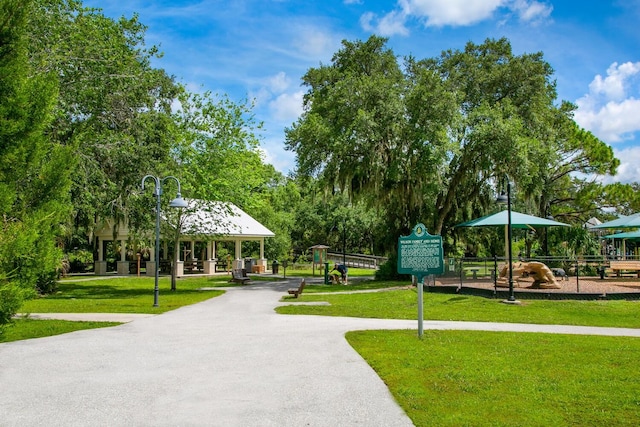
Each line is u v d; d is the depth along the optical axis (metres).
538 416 5.58
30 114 10.62
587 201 34.97
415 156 26.03
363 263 49.22
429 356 8.59
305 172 27.42
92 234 35.88
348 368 7.87
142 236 25.59
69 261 37.75
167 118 25.11
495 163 25.55
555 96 32.38
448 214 30.14
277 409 5.91
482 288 19.39
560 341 10.10
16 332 11.57
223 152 25.38
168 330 11.85
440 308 16.34
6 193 9.96
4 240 9.87
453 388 6.69
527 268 19.67
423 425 5.34
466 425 5.32
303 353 9.02
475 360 8.27
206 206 25.98
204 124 25.38
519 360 8.29
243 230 39.41
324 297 20.58
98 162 22.22
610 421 5.43
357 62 31.00
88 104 20.41
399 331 11.39
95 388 6.83
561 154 34.50
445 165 25.83
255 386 6.89
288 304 17.89
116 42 21.81
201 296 21.12
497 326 12.59
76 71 19.83
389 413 5.74
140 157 22.64
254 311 15.88
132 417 5.65
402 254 10.87
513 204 31.58
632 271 29.56
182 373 7.63
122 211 24.69
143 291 24.17
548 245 31.17
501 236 34.69
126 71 21.72
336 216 55.62
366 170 25.94
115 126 23.19
